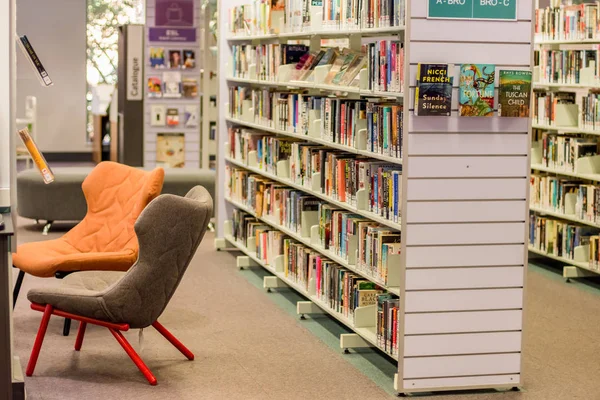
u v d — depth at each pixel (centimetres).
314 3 646
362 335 546
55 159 1628
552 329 631
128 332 608
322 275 627
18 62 1588
